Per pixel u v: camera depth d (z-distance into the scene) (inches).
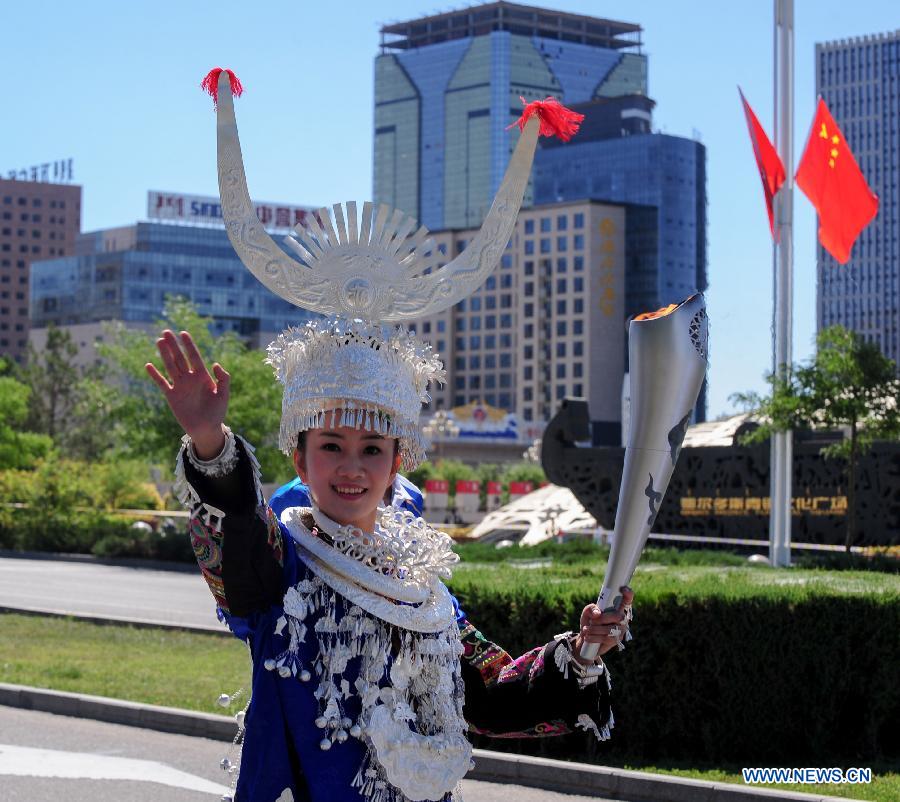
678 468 1048.2
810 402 756.0
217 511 119.6
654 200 6353.3
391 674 128.7
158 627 676.7
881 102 5187.0
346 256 138.6
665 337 126.7
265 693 125.4
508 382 6146.7
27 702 466.9
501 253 140.9
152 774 363.9
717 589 371.9
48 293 6259.8
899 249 5007.4
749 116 788.6
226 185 138.3
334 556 128.7
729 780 337.1
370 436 133.1
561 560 598.5
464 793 345.1
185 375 118.3
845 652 369.4
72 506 1503.4
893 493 924.6
